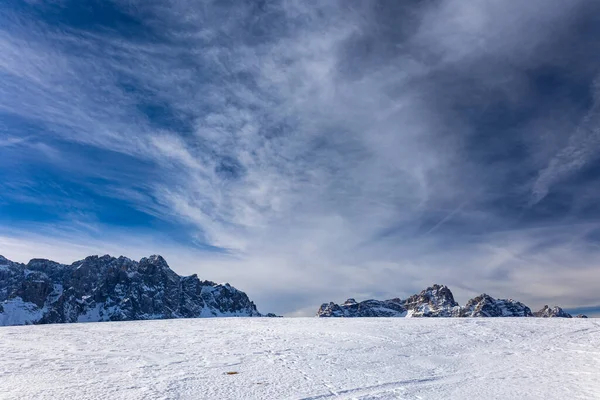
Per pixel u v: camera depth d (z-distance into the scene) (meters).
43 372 17.02
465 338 26.52
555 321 34.19
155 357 20.55
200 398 13.40
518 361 19.94
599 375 16.94
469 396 13.97
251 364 18.91
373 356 21.03
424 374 17.19
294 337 27.52
